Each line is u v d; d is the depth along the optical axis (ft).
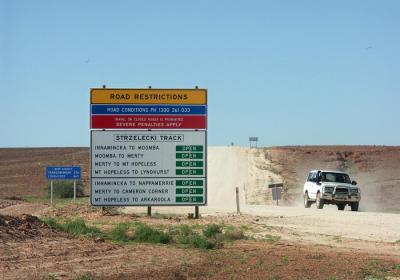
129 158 96.07
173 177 96.12
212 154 272.51
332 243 72.38
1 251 53.01
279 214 106.11
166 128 96.37
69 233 67.97
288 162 240.53
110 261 52.42
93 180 95.96
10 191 213.05
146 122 96.27
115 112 96.17
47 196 184.14
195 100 96.48
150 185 96.02
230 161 253.65
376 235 79.46
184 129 96.43
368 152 247.91
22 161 320.29
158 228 79.77
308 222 93.09
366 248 68.54
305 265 53.88
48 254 53.52
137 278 45.80
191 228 81.41
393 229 85.56
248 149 263.90
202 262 53.88
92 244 60.70
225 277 47.91
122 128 96.22
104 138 96.12
